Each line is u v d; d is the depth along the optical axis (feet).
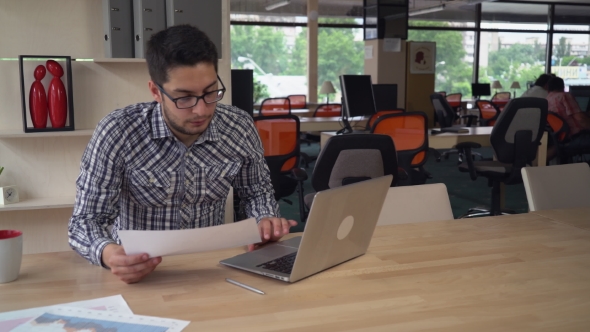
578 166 8.65
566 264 5.29
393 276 4.94
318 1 43.04
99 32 10.98
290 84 43.55
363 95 21.06
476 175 15.05
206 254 5.55
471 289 4.64
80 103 11.01
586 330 3.88
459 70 46.44
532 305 4.31
